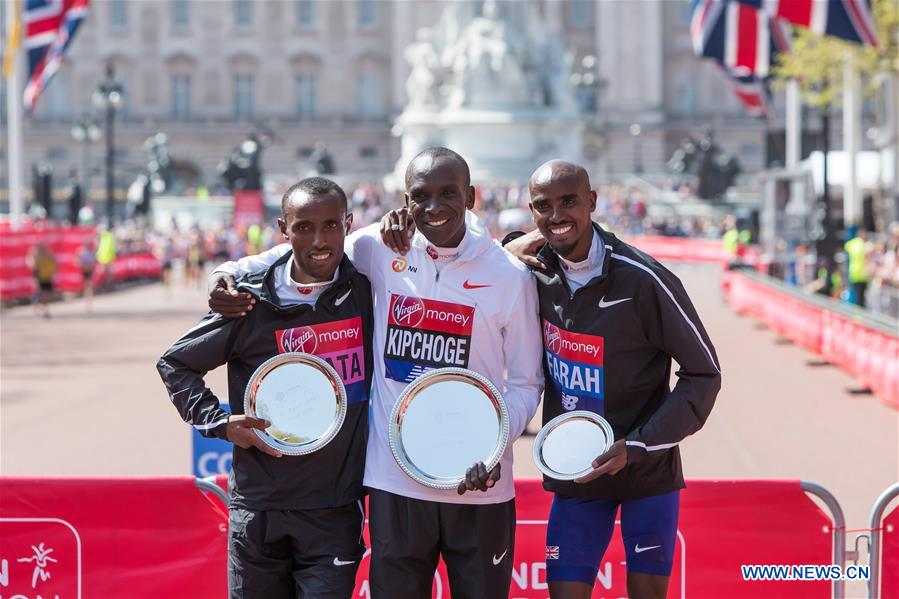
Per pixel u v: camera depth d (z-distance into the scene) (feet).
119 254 191.31
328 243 23.82
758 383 78.23
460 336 24.36
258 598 24.43
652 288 24.41
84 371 83.97
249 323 24.52
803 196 164.45
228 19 447.42
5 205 395.34
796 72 140.05
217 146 443.32
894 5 122.21
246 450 24.23
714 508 28.96
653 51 422.82
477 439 23.68
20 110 154.51
